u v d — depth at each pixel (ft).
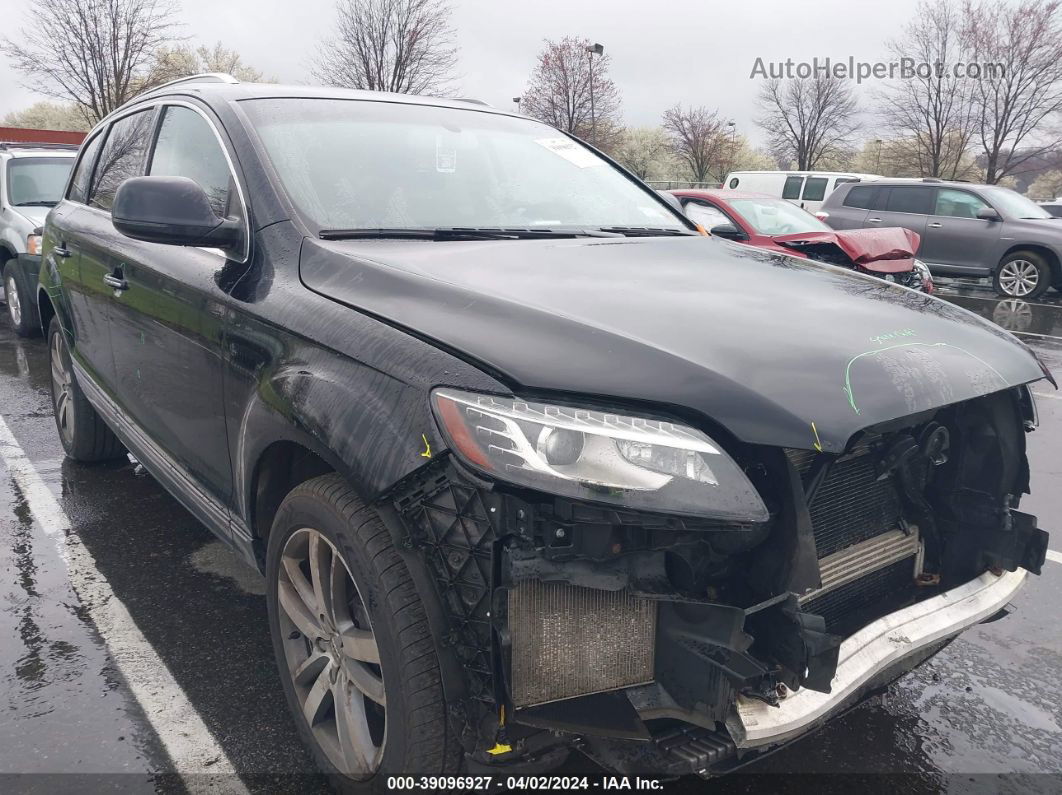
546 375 5.94
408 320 6.72
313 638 7.53
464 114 11.60
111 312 11.39
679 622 5.90
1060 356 29.78
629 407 5.84
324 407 6.63
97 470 15.66
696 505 5.57
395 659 6.12
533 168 11.03
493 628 5.71
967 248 45.73
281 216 8.39
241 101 9.86
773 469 6.03
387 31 97.25
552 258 8.21
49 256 14.32
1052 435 20.08
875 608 7.59
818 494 7.00
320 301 7.39
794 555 5.94
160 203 8.13
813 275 8.79
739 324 6.79
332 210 8.68
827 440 5.80
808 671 5.84
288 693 7.98
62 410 15.74
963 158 111.96
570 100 122.62
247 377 7.94
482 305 6.69
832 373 6.26
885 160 121.19
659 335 6.40
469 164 10.41
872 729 8.90
